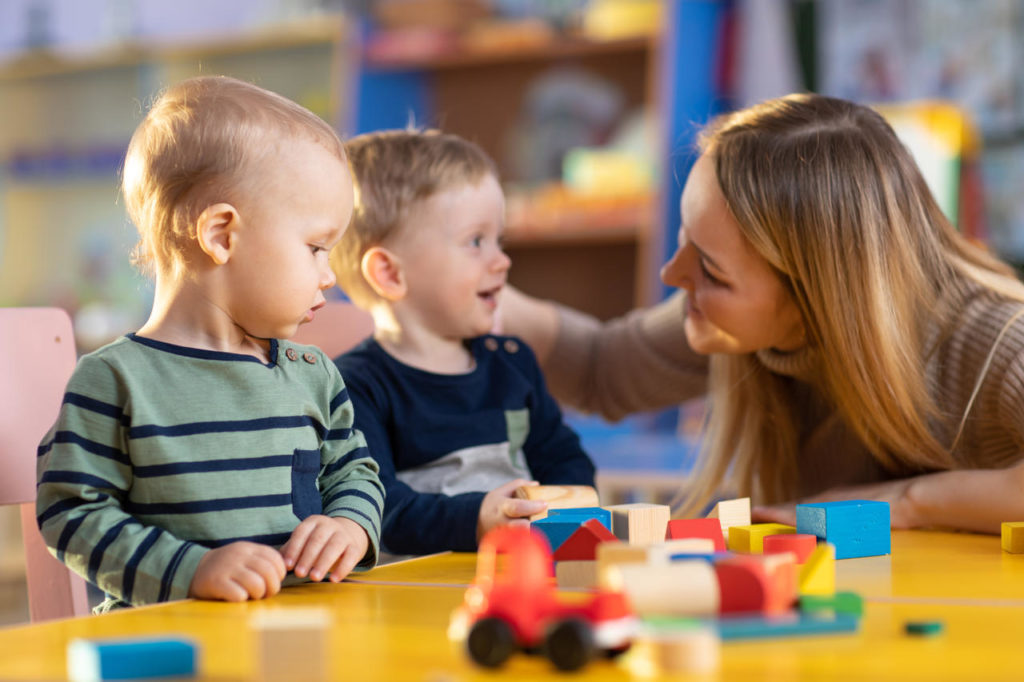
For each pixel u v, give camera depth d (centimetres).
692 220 139
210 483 99
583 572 85
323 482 111
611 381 185
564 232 346
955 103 327
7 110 480
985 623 71
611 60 368
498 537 63
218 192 101
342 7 404
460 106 393
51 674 60
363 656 62
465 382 148
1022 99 318
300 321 106
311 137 106
